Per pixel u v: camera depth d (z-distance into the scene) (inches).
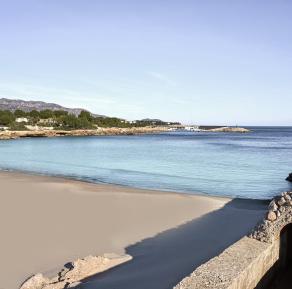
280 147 2837.1
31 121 5157.5
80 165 1686.8
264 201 839.7
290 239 433.4
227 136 5098.4
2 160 1881.2
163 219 673.6
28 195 870.4
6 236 572.4
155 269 439.8
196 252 500.1
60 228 613.3
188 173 1424.7
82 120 5226.4
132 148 2716.5
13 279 429.4
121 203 795.4
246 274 319.9
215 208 762.8
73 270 428.5
